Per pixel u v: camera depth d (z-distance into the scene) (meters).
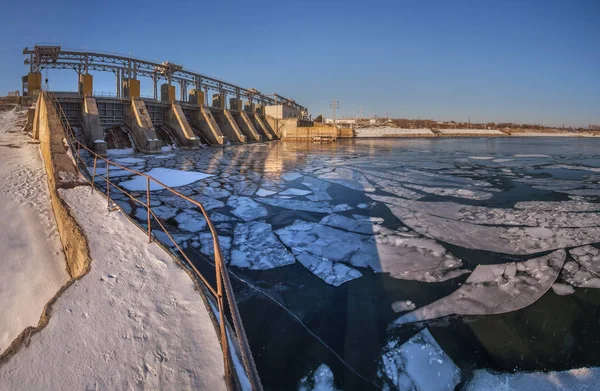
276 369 4.49
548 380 4.38
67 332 3.20
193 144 31.94
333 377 4.39
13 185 10.62
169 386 2.64
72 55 28.75
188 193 13.80
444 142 55.97
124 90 32.47
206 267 7.29
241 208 11.88
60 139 12.09
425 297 6.25
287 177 18.23
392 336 5.18
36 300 5.88
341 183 16.72
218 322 3.53
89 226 5.94
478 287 6.59
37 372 2.73
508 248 8.44
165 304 3.71
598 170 21.52
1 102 26.09
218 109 43.59
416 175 19.27
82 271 4.38
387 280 6.86
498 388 4.27
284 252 8.16
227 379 2.59
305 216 11.04
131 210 10.98
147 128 28.00
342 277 6.95
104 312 3.52
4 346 4.96
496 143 54.12
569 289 6.52
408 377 4.43
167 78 36.47
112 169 18.80
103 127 28.16
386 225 10.18
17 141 17.33
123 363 2.85
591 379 4.39
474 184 16.62
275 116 60.47
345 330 5.30
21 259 7.02
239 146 39.56
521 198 13.69
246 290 6.39
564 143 55.06
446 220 10.66
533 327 5.41
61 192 8.12
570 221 10.52
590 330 5.36
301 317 5.59
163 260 4.76
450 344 5.02
